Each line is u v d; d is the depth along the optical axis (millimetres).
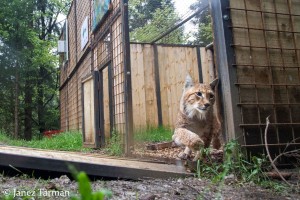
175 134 4242
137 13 12039
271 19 3928
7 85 17172
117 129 6117
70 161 3119
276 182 3090
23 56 16422
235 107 3607
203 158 3770
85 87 8016
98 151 6473
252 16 3842
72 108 13648
